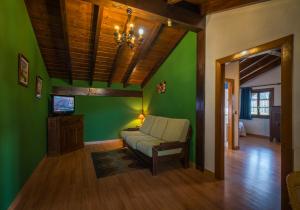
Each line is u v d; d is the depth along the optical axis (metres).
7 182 1.85
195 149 3.37
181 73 3.96
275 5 2.04
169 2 2.77
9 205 1.91
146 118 5.10
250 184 2.66
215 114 2.91
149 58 4.77
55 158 3.91
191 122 3.56
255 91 6.99
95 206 2.07
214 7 2.83
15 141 2.10
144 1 2.64
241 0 2.34
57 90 5.16
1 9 1.72
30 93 2.79
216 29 2.92
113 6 2.55
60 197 2.26
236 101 4.81
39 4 2.82
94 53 3.93
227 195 2.33
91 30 3.51
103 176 2.94
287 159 1.86
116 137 5.90
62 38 3.59
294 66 1.84
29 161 2.72
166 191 2.44
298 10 1.81
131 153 4.36
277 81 6.26
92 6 2.98
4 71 1.79
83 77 5.34
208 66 3.09
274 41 2.04
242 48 2.46
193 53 3.57
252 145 5.25
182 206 2.08
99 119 5.66
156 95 5.23
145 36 3.82
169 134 3.62
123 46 3.98
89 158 3.94
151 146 3.06
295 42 1.84
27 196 2.28
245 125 7.29
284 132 1.89
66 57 4.11
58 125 4.09
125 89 6.05
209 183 2.69
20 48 2.33
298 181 1.17
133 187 2.55
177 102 4.11
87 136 5.51
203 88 3.17
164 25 3.53
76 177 2.89
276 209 2.03
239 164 3.54
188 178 2.88
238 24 2.53
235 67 4.82
